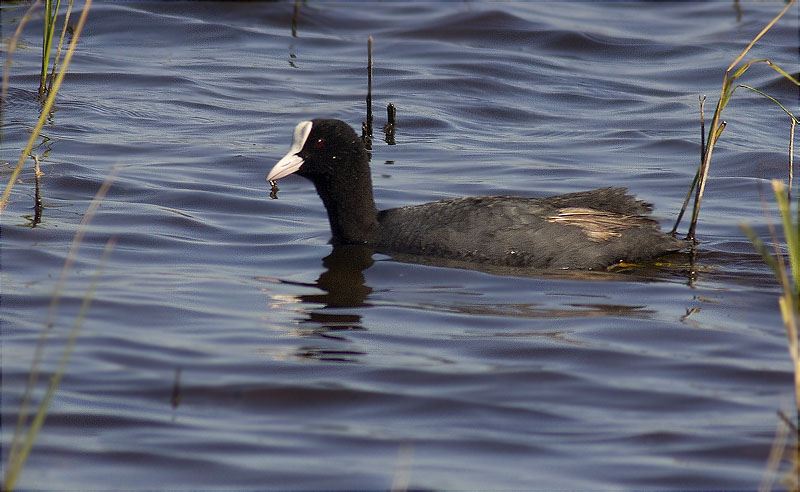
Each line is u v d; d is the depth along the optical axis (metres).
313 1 32.75
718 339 10.80
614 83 25.58
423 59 27.25
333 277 13.00
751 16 31.75
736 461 8.19
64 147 18.62
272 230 15.14
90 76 24.00
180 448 8.33
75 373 9.62
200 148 19.38
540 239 13.41
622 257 13.55
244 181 17.64
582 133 21.53
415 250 13.92
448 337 10.89
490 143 20.70
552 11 32.44
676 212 16.22
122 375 9.66
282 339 10.73
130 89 23.36
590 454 8.31
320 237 14.86
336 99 23.53
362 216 14.54
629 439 8.57
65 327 10.73
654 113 22.97
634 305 11.94
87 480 7.80
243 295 12.18
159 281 12.50
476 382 9.70
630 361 10.22
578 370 10.00
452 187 17.48
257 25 29.98
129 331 10.73
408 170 18.61
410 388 9.57
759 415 8.98
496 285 12.67
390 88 24.56
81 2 29.92
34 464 8.01
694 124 21.98
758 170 18.64
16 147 18.33
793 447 8.38
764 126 21.86
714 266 13.49
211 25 29.17
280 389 9.48
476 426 8.81
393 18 31.41
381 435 8.64
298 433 8.66
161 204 15.97
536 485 7.80
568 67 26.95
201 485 7.77
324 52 27.84
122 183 16.80
